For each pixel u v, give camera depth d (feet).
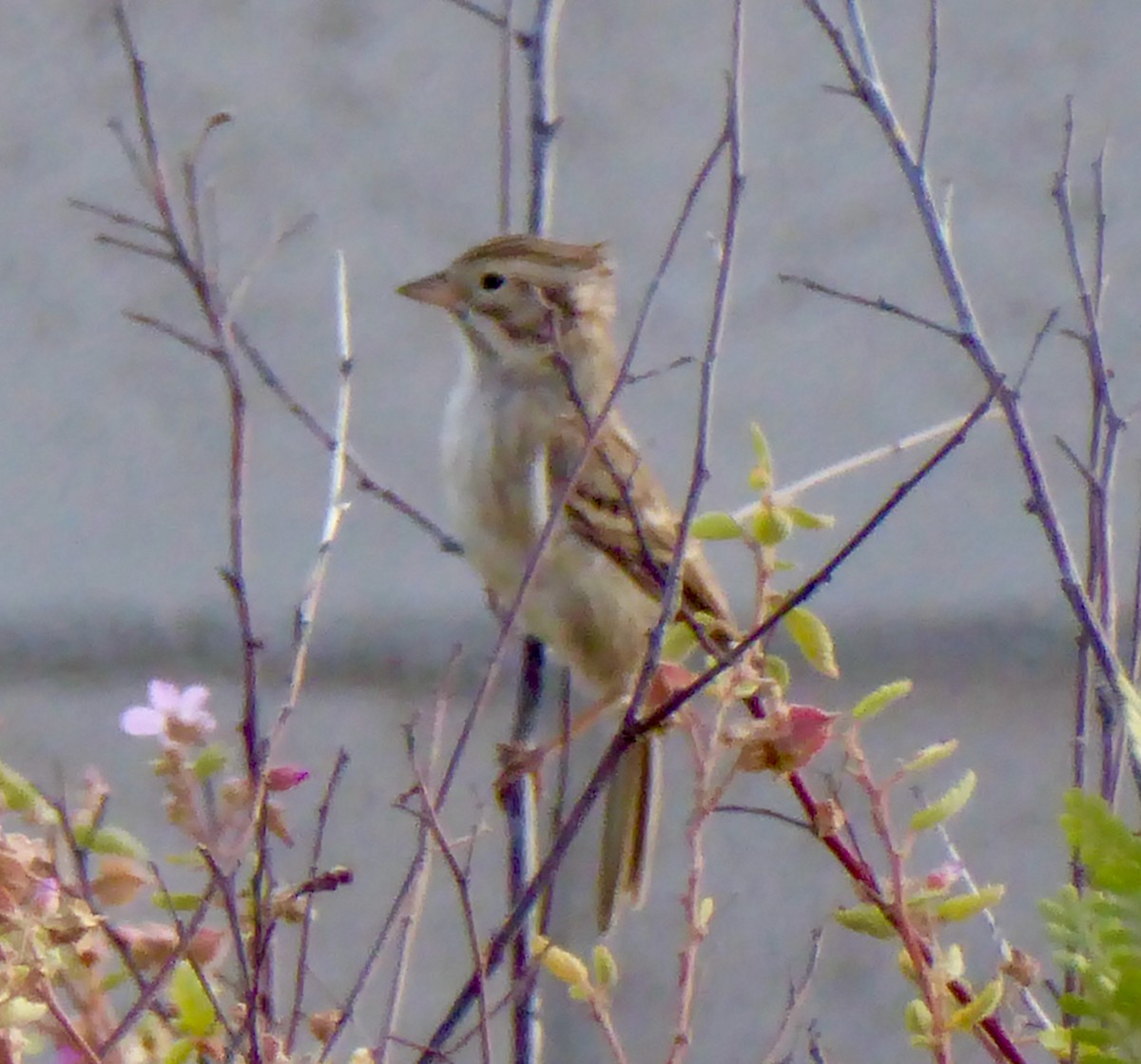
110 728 33.30
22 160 34.42
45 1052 20.29
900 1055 31.48
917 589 32.65
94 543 33.99
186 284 34.06
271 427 33.68
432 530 23.18
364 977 15.74
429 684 32.17
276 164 34.32
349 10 34.27
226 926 17.84
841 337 33.45
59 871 16.56
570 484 16.43
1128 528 32.68
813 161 33.71
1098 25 33.65
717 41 33.94
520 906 15.24
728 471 33.32
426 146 34.12
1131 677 17.74
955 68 33.81
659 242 33.81
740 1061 31.50
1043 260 33.40
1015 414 16.42
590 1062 30.53
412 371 33.68
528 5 32.19
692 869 16.85
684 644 19.01
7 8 34.47
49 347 34.32
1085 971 11.14
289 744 32.17
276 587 33.24
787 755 16.75
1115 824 10.48
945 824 31.71
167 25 34.42
